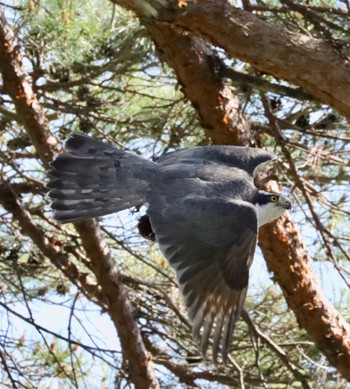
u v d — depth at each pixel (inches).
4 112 540.7
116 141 562.9
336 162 535.2
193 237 329.4
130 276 565.3
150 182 345.7
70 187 350.6
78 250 602.5
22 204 567.5
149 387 539.2
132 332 541.6
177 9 440.1
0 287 551.2
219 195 338.6
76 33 536.1
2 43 516.4
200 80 515.2
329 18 499.2
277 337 570.9
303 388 518.3
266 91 508.7
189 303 323.6
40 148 522.9
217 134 527.5
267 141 590.9
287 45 449.4
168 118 575.2
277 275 533.0
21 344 542.6
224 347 323.6
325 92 451.5
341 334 528.4
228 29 449.4
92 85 577.6
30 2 514.3
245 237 332.2
